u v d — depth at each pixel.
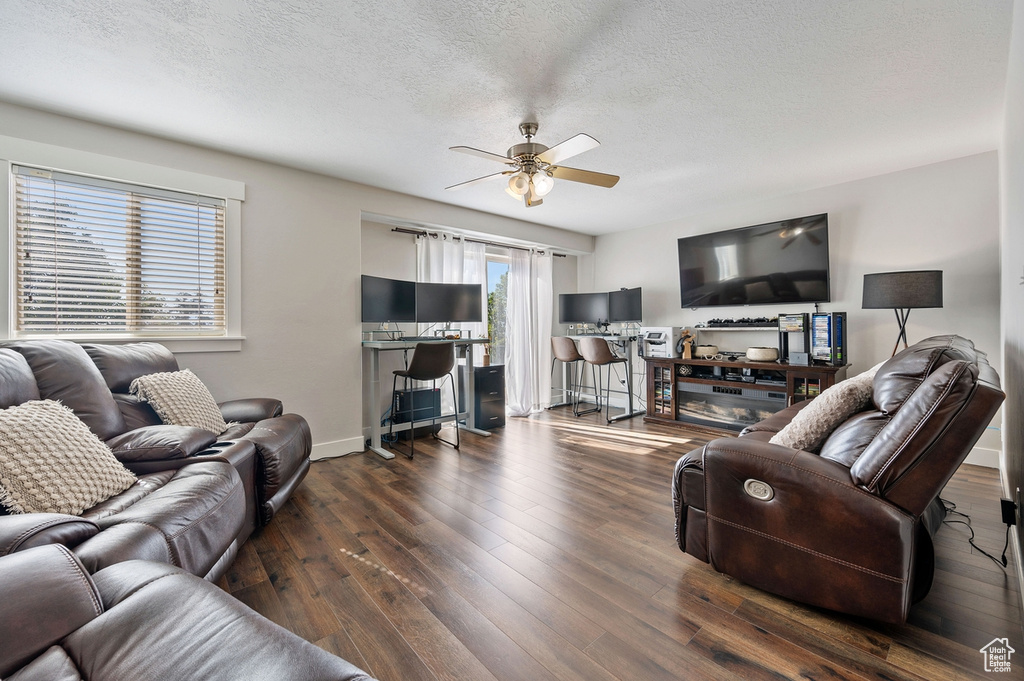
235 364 3.04
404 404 4.11
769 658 1.35
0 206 2.30
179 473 1.72
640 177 3.65
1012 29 1.80
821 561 1.48
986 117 2.62
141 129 2.66
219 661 0.69
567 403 6.01
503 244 5.23
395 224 4.26
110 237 2.65
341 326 3.56
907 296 3.00
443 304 4.20
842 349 3.60
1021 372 1.68
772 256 4.17
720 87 2.29
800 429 1.80
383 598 1.67
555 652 1.39
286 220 3.28
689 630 1.48
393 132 2.75
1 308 2.31
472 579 1.79
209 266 2.98
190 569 1.39
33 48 1.90
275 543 2.09
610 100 2.41
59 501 1.36
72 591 0.82
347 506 2.53
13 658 0.70
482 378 4.46
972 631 1.45
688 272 4.81
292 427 2.52
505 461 3.40
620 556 1.97
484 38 1.88
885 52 2.00
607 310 5.36
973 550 1.97
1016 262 1.86
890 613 1.37
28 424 1.45
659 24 1.80
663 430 4.42
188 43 1.89
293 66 2.06
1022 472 1.62
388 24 1.78
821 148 3.08
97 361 2.14
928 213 3.40
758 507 1.61
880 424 1.50
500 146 2.98
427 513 2.43
